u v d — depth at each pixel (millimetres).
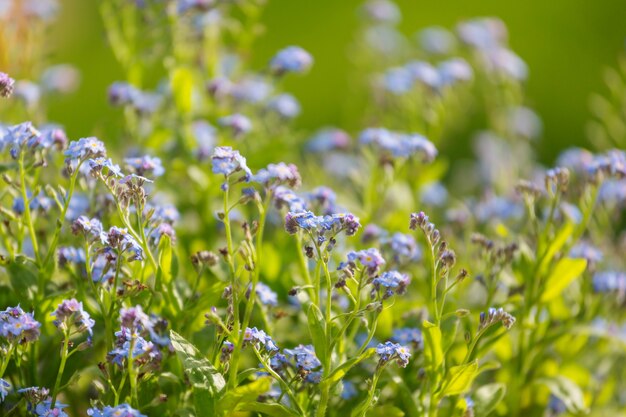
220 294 4652
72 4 13375
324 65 12477
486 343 4980
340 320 5090
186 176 6391
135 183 4328
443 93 7602
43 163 4699
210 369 4180
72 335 4367
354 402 4750
